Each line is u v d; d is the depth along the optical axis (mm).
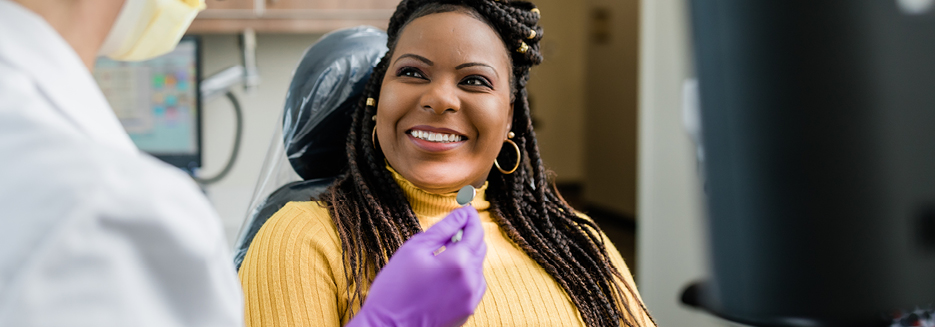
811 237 120
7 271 331
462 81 1003
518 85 1088
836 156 118
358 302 929
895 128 116
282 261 929
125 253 352
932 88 116
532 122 1123
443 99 968
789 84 120
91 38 442
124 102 1926
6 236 337
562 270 1047
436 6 1030
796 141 120
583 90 5938
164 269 368
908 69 117
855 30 118
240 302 425
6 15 396
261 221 1130
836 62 118
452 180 1006
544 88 5871
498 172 1133
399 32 1054
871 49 117
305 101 1166
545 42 5797
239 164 2158
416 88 993
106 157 368
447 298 625
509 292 999
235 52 2123
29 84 386
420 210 1048
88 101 415
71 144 365
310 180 1184
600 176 5336
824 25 119
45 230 334
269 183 1201
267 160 1225
